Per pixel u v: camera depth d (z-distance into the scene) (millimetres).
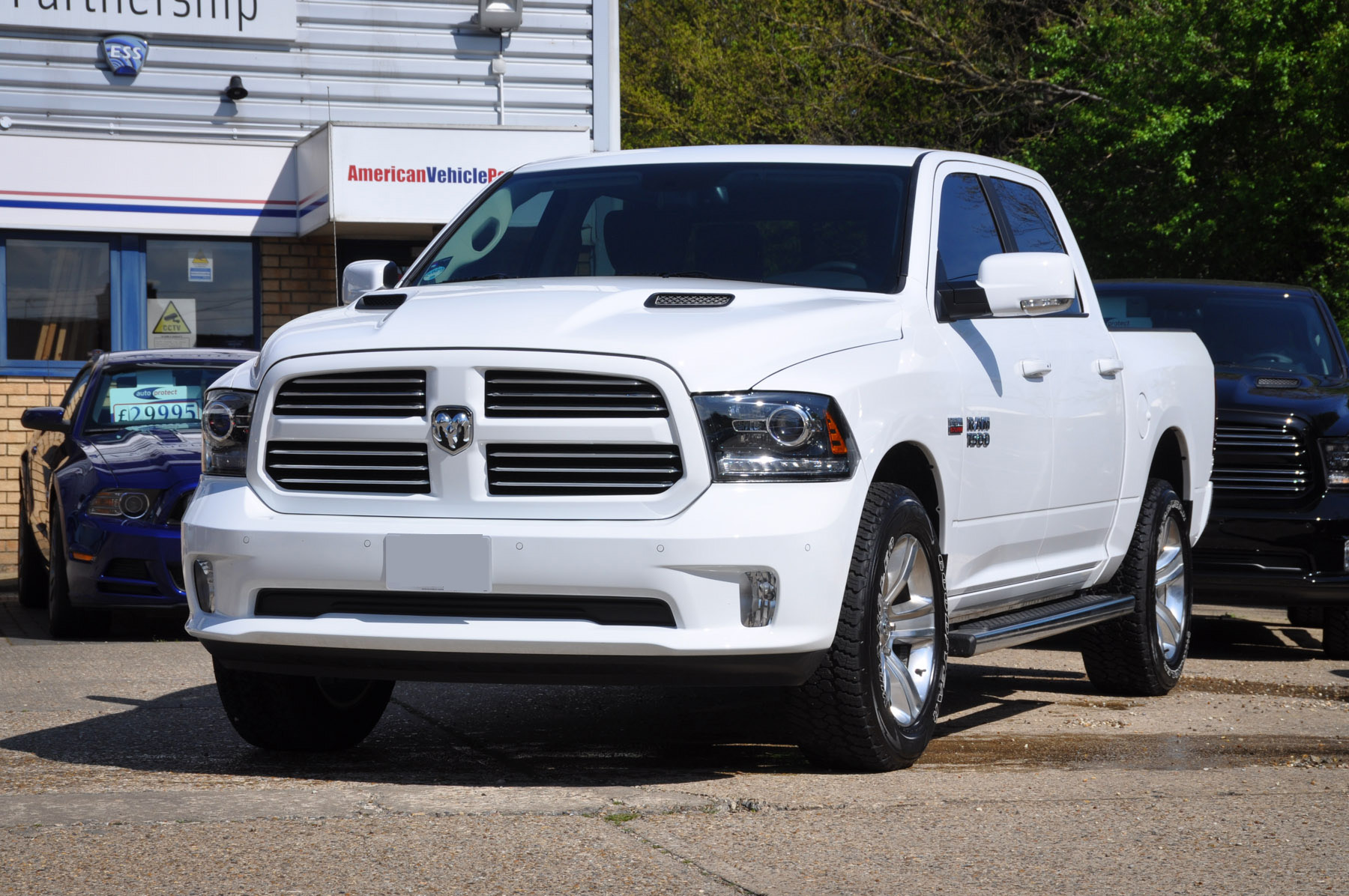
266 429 5598
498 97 18562
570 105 18750
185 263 17891
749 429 5230
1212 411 9352
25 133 17078
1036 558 7211
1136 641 8156
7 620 12914
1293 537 10047
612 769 5902
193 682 8531
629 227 6840
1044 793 5395
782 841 4629
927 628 6012
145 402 12445
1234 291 12148
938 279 6508
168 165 17516
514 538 5191
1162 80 24531
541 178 7387
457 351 5328
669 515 5172
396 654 5359
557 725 7039
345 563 5359
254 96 18031
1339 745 6680
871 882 4188
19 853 4402
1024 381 6855
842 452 5387
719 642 5156
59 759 6125
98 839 4551
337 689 6305
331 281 18250
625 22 41500
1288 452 10125
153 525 10805
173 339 17875
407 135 16516
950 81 33219
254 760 6125
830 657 5496
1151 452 8375
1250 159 24375
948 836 4727
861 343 5730
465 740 6633
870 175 6820
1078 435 7383
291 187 17859
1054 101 30953
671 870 4258
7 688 8336
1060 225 8102
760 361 5340
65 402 13547
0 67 17344
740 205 6770
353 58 18250
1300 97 22547
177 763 6062
